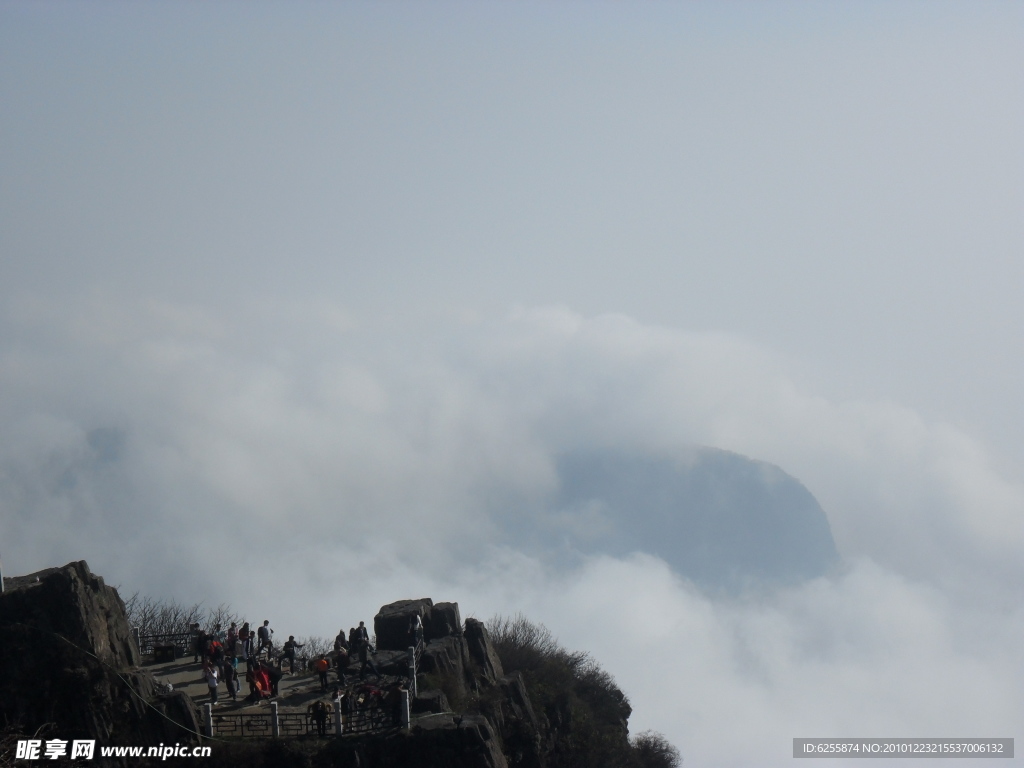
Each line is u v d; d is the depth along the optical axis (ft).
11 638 123.65
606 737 198.39
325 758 131.75
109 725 124.67
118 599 139.54
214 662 147.02
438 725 139.74
